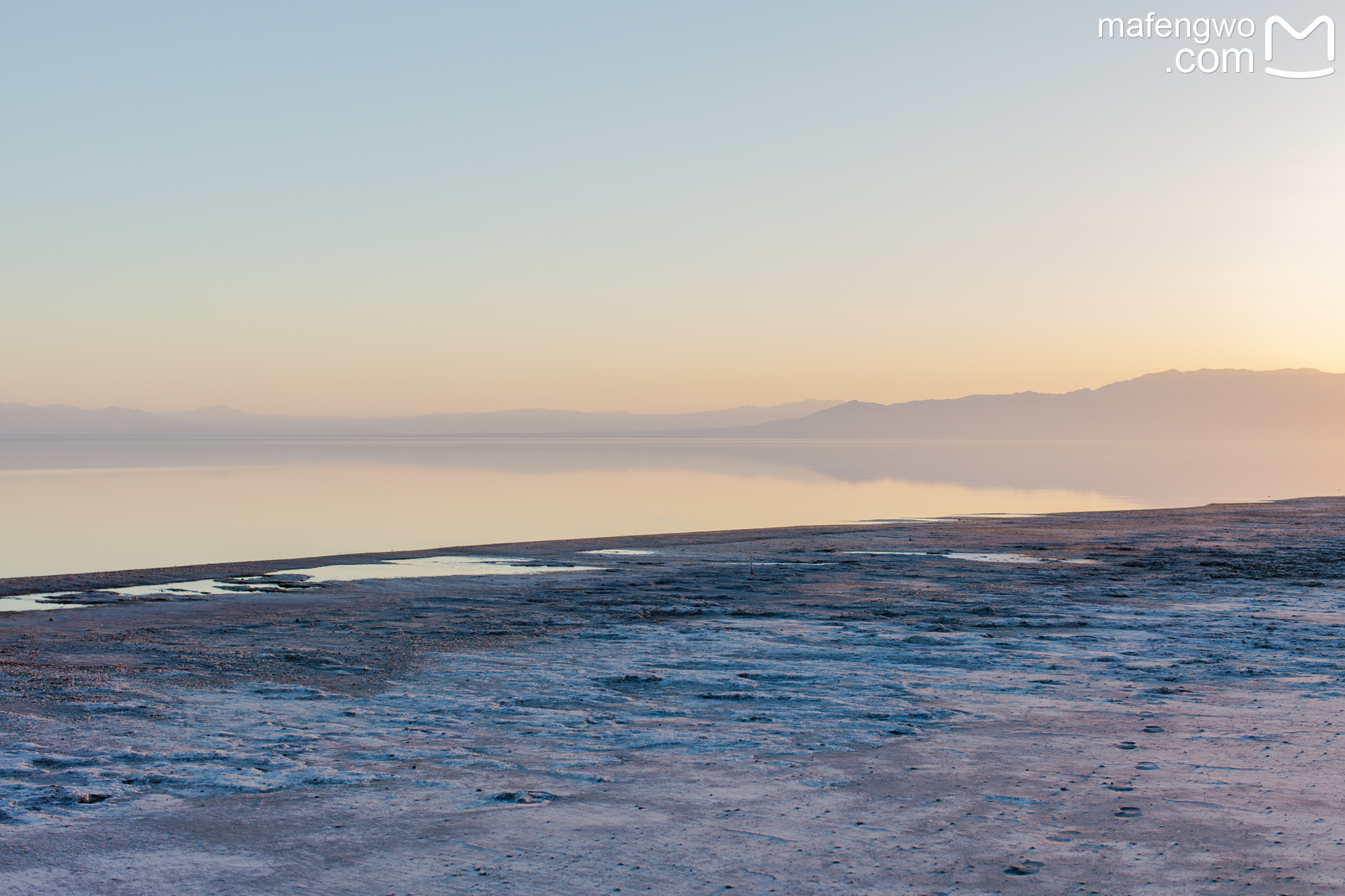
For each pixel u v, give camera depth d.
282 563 25.84
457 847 5.69
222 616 16.75
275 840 5.81
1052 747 7.98
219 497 60.50
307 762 7.59
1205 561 25.38
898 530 35.41
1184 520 39.66
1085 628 14.91
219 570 24.25
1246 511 44.06
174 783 6.95
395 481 79.69
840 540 31.83
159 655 12.78
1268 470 106.75
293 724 8.93
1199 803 6.39
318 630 15.10
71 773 7.17
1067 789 6.76
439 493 64.88
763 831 5.93
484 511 50.38
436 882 5.18
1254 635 14.02
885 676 11.18
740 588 20.47
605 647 13.35
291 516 46.94
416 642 13.93
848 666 11.85
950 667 11.74
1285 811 6.20
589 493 64.62
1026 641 13.62
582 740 8.33
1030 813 6.25
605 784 6.98
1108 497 61.34
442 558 26.95
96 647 13.53
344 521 44.47
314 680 11.17
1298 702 9.68
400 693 10.41
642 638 14.12
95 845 5.72
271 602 18.44
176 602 18.44
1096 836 5.80
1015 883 5.09
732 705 9.74
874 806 6.42
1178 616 16.03
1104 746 7.98
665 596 19.33
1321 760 7.49
